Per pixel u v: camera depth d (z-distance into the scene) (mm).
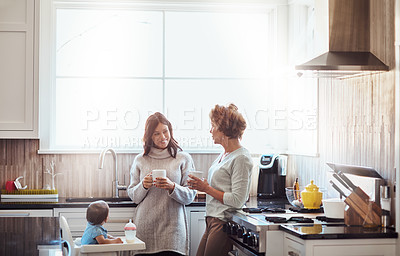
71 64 4746
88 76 4754
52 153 4574
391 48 3094
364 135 3375
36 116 4316
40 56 4594
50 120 4613
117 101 4789
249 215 3408
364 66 3100
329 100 3896
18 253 2199
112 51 4785
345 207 3080
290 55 4738
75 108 4742
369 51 3338
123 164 4633
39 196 4297
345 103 3637
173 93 4840
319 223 3117
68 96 4738
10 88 4305
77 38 4746
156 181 3758
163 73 4824
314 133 4191
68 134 4742
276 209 3605
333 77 3520
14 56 4309
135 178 4023
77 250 3219
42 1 4594
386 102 3125
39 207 4078
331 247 2789
